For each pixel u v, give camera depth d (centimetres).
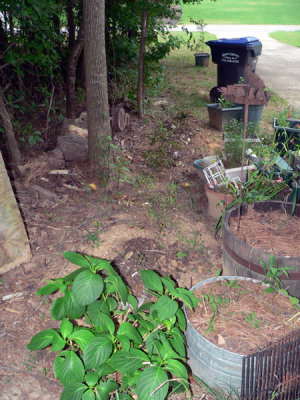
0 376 287
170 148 700
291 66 1509
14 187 497
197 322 286
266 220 399
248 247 334
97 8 489
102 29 502
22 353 305
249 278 324
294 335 267
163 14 830
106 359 242
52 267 385
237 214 401
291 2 4647
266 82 1239
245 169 519
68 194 513
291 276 323
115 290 292
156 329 277
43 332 259
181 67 1480
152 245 432
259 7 4234
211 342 266
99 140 547
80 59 852
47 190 506
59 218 458
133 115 841
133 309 311
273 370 256
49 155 570
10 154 560
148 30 870
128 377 268
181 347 263
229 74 942
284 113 751
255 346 265
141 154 668
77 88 852
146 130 770
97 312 274
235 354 253
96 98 528
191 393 285
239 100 338
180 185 582
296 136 627
